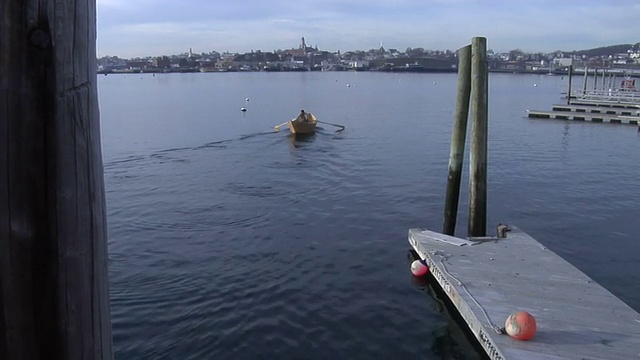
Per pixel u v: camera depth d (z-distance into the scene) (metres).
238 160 23.45
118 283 9.78
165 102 60.62
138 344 7.73
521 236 11.12
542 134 33.31
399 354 7.61
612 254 11.90
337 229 13.31
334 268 10.70
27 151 1.31
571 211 15.49
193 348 7.67
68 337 1.44
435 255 10.00
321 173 20.52
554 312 7.58
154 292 9.42
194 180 19.14
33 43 1.27
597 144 29.09
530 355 6.43
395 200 16.30
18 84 1.27
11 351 1.38
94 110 1.43
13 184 1.31
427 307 8.98
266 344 7.79
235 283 9.86
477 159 10.92
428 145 28.16
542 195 17.42
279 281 10.00
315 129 33.94
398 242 12.35
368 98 68.38
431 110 50.56
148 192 17.22
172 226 13.45
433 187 18.14
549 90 87.88
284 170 21.12
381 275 10.34
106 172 20.66
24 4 1.25
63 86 1.32
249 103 58.84
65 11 1.30
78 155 1.38
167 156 24.39
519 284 8.59
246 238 12.52
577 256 11.79
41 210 1.35
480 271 9.18
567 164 23.14
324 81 128.62
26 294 1.37
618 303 7.89
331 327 8.27
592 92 53.69
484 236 11.35
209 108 51.97
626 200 16.80
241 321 8.43
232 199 16.28
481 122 10.76
